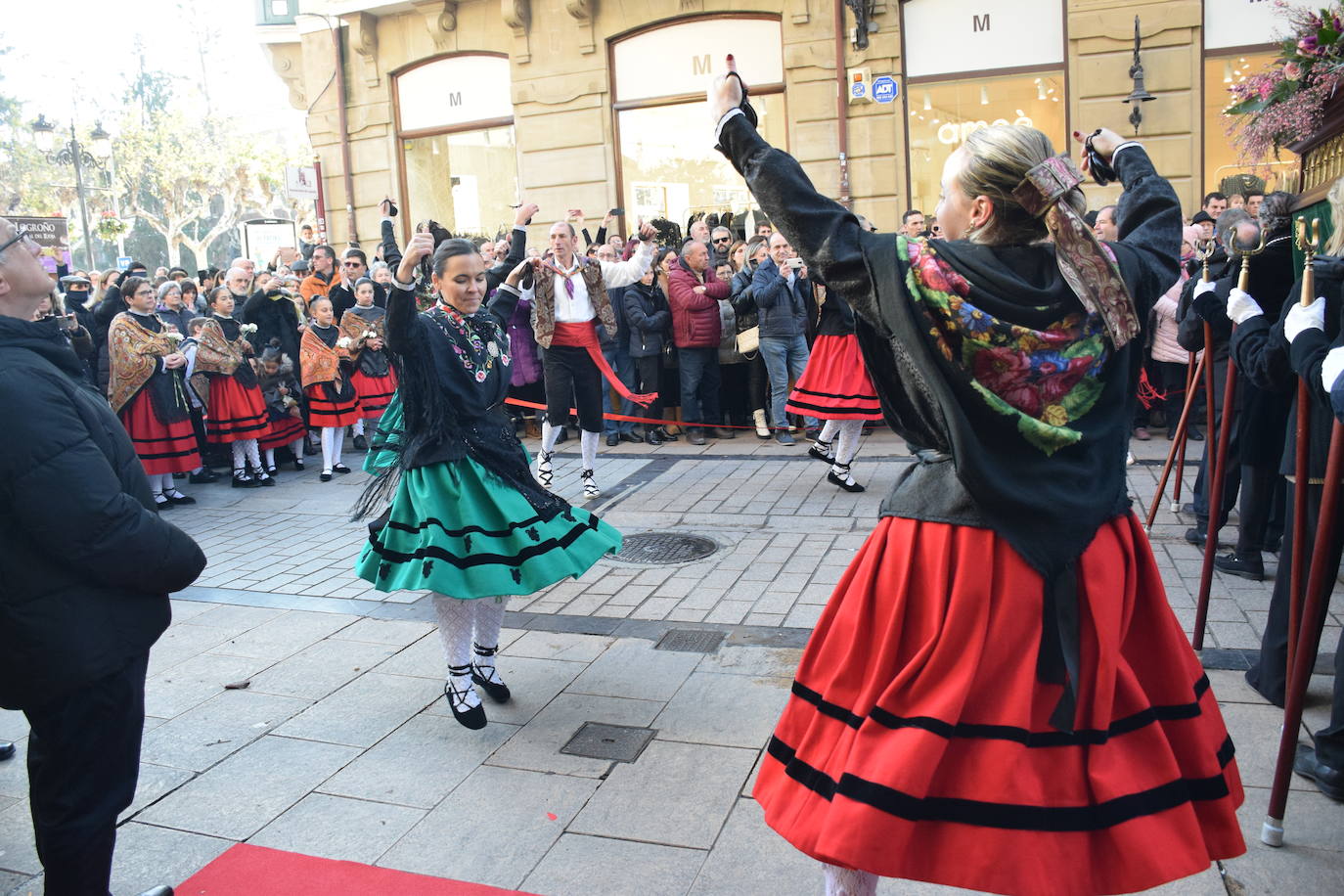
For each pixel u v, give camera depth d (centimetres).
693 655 418
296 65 1468
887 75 1094
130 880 278
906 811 166
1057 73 1081
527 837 292
